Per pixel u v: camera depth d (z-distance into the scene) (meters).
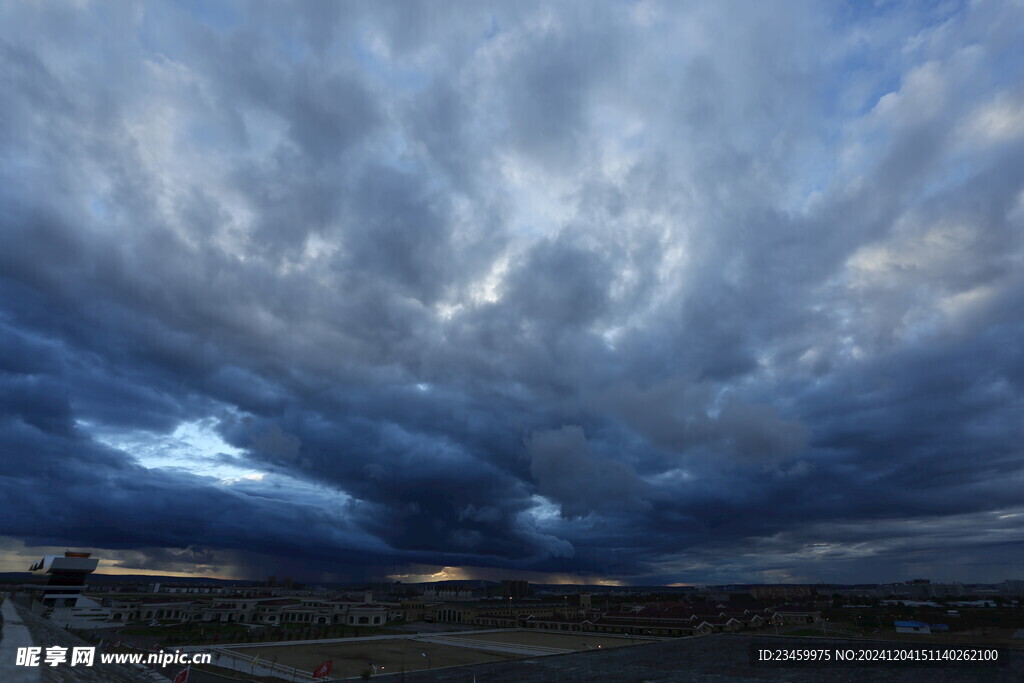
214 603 196.00
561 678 70.50
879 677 64.56
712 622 144.00
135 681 67.88
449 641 136.50
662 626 148.00
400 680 73.69
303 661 98.62
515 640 138.75
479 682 69.88
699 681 65.69
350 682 73.69
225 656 99.31
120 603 185.25
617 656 89.19
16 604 147.75
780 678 65.75
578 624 168.25
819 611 180.88
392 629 176.88
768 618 158.62
